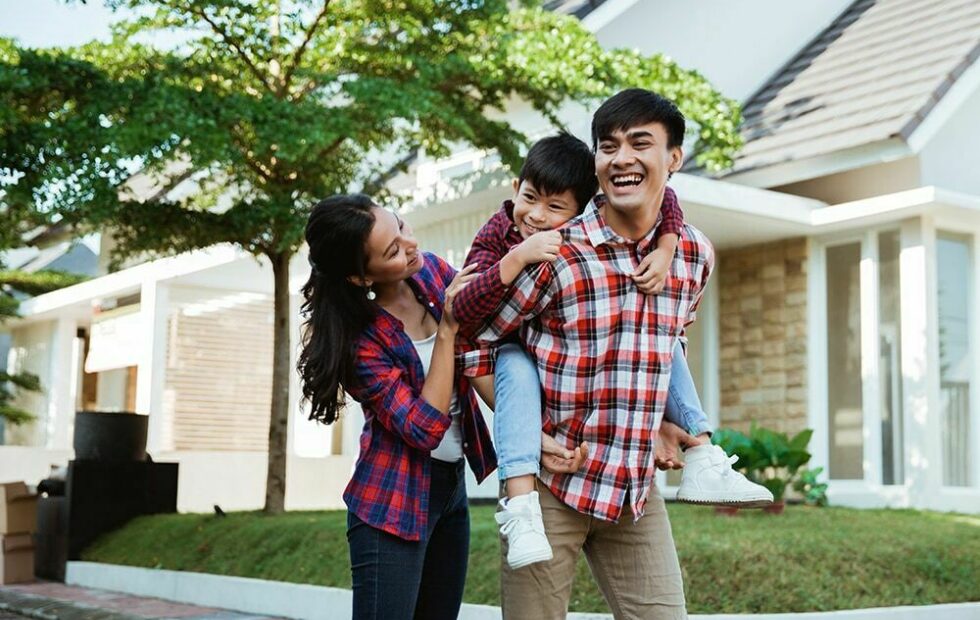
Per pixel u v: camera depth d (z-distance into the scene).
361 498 3.40
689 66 12.93
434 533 3.60
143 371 14.70
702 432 3.46
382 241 3.34
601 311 3.17
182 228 10.36
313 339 3.39
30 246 15.68
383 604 3.37
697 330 12.34
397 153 11.05
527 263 3.10
